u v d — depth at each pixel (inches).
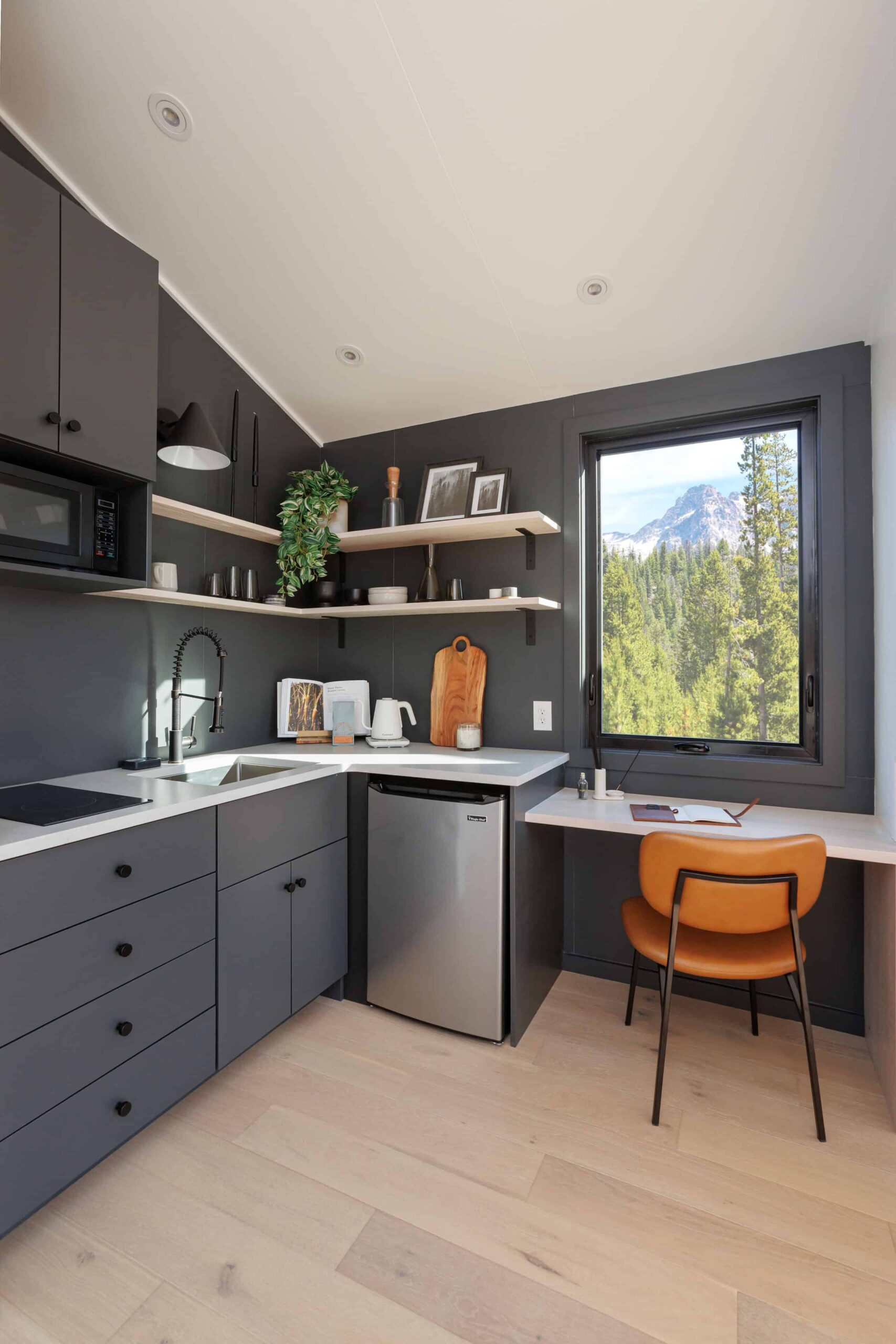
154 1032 59.2
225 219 76.6
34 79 64.0
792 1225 53.0
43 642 72.7
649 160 63.8
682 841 62.7
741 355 85.9
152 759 82.6
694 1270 48.9
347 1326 44.8
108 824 54.2
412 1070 73.2
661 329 84.0
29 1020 48.6
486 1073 72.9
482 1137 62.8
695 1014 85.6
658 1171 58.6
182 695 85.2
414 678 109.7
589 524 99.4
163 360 87.1
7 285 56.2
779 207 66.7
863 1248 50.9
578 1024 83.1
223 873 67.1
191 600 83.1
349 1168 58.9
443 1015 79.9
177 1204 54.9
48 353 59.7
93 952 53.5
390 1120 65.2
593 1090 69.9
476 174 67.3
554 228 72.3
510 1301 46.6
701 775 89.1
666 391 91.7
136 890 57.3
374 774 84.6
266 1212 54.1
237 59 59.5
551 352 90.3
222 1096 68.9
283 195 72.6
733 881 62.4
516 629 101.6
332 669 117.3
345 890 87.9
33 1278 48.1
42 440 59.1
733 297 77.8
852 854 64.1
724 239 71.1
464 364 95.0
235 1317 45.3
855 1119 65.5
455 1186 56.8
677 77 56.6
